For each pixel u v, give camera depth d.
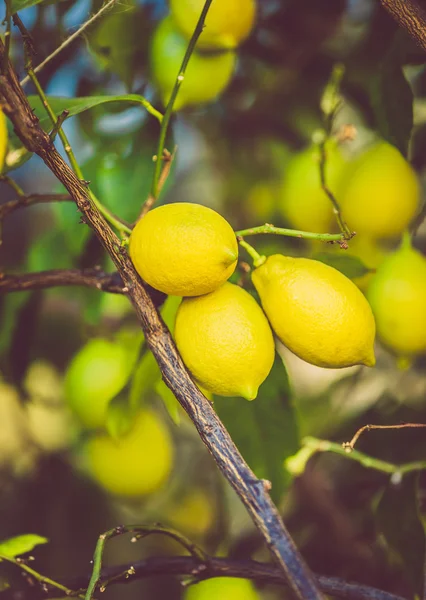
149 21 0.92
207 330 0.68
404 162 0.87
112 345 1.00
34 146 0.65
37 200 0.80
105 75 1.00
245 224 1.20
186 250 0.66
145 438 0.99
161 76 0.88
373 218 0.86
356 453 0.84
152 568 0.74
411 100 0.82
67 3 0.90
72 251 0.95
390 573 0.98
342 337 0.69
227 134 1.16
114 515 1.18
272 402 0.81
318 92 1.08
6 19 0.65
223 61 0.88
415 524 0.83
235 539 1.09
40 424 1.24
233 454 0.64
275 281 0.70
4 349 1.07
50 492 1.16
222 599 0.86
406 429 0.99
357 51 0.96
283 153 1.16
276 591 1.06
